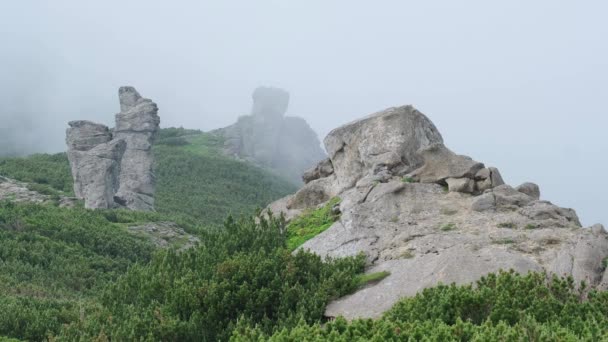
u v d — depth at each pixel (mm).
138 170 83500
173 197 95188
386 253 16250
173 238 62562
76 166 73000
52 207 65188
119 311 16656
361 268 15844
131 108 87562
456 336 9977
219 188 108000
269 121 185875
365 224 17812
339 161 22938
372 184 20000
